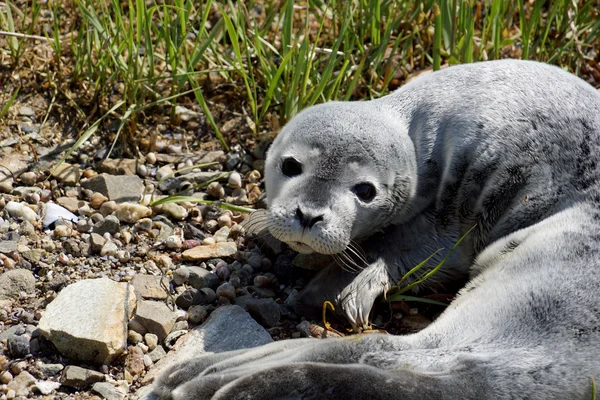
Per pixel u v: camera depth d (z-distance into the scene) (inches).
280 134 260.4
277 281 256.4
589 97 246.5
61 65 318.3
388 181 244.1
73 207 271.4
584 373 192.1
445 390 186.9
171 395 201.3
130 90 306.2
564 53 336.8
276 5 347.3
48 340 219.8
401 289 249.6
